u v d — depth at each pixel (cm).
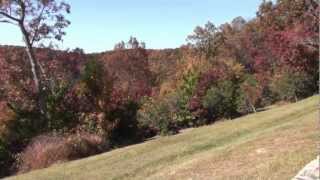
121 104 2939
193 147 1605
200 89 3275
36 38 3194
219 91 3253
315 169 679
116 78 3450
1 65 3281
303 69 3478
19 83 2958
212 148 1563
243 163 1152
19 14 3081
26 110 2722
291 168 994
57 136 2378
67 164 1755
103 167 1547
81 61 4219
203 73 3481
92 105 2867
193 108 3158
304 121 1552
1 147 2442
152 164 1464
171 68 7412
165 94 3706
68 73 3578
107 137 2672
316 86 3566
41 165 2144
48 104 2784
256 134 1567
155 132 3044
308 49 3256
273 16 3522
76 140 2280
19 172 2184
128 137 2939
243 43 7075
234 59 6538
